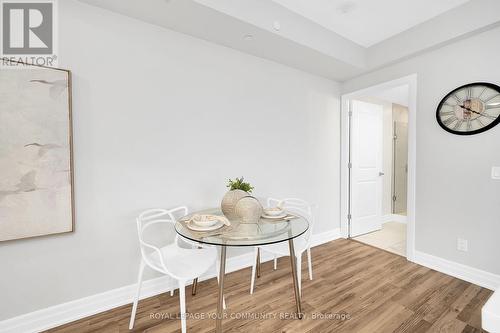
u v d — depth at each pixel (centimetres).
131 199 193
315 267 254
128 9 180
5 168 148
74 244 173
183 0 169
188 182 220
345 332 158
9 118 149
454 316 174
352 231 352
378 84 296
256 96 261
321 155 325
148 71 198
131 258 194
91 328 164
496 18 193
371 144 374
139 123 195
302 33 232
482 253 214
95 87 178
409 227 266
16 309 156
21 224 153
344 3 212
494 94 204
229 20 193
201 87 225
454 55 228
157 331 160
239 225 162
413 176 262
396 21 239
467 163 222
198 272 150
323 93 325
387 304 188
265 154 271
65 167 165
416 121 258
